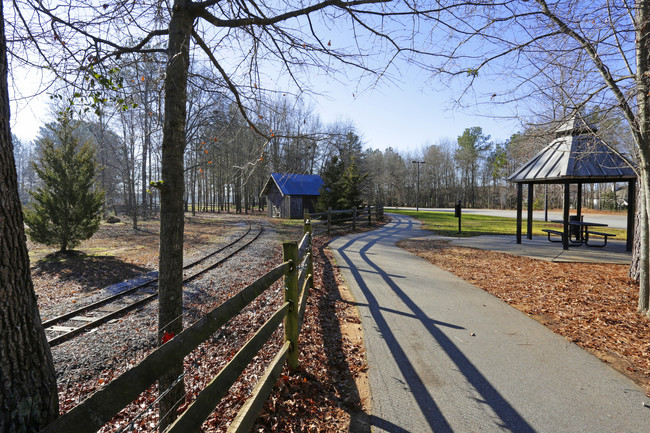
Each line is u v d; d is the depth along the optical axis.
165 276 2.83
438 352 4.07
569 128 5.68
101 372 4.65
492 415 2.91
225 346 4.91
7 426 1.34
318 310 5.55
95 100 3.13
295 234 19.45
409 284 7.05
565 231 11.09
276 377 2.85
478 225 22.09
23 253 1.46
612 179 11.09
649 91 4.43
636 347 4.12
